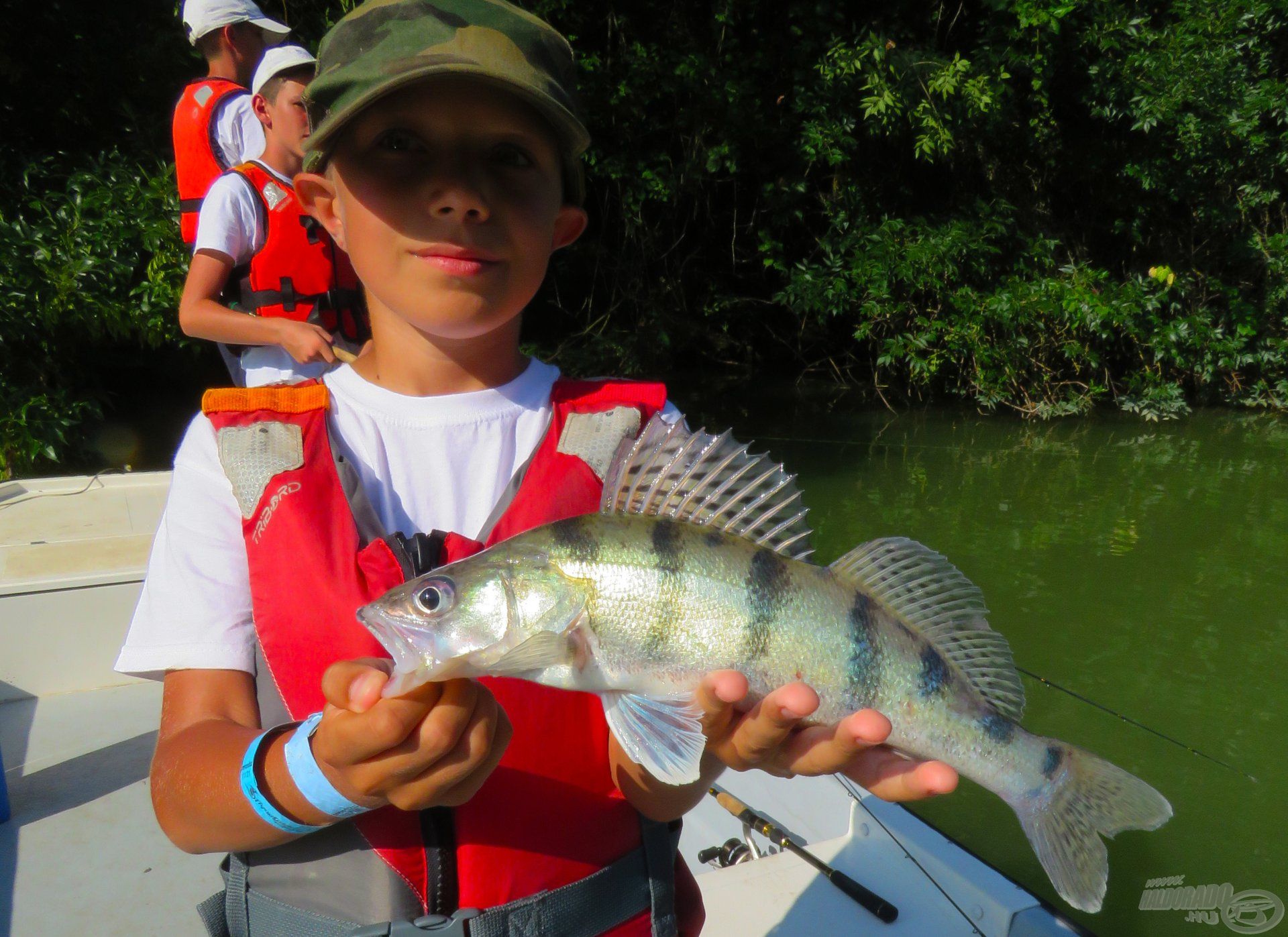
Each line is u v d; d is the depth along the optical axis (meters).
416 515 1.30
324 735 0.94
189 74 9.24
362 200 1.24
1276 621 5.45
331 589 1.15
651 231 11.85
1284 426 10.55
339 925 1.10
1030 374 11.15
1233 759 4.12
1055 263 11.43
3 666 3.12
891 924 2.10
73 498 4.20
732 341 12.79
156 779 1.10
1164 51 10.64
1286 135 10.93
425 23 1.21
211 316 2.71
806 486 7.98
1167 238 11.87
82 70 8.95
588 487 1.32
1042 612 5.55
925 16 11.02
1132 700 4.59
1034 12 10.01
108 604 3.24
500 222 1.24
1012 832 3.73
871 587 1.30
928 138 10.02
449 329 1.28
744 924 2.11
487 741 0.96
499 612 1.15
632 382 1.47
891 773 1.13
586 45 10.77
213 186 2.90
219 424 1.26
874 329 11.55
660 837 1.29
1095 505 7.59
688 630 1.20
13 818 2.60
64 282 7.26
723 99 10.32
